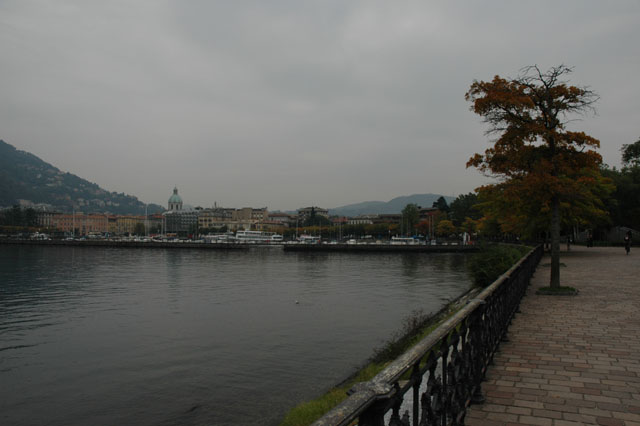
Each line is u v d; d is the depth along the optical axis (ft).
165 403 52.03
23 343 78.33
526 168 60.13
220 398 52.80
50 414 50.06
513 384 24.52
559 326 38.63
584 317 42.37
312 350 71.67
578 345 32.35
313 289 146.72
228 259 309.63
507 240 304.71
